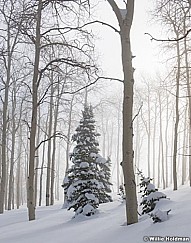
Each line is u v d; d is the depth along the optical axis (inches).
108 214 414.6
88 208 426.3
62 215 522.3
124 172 271.1
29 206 481.4
